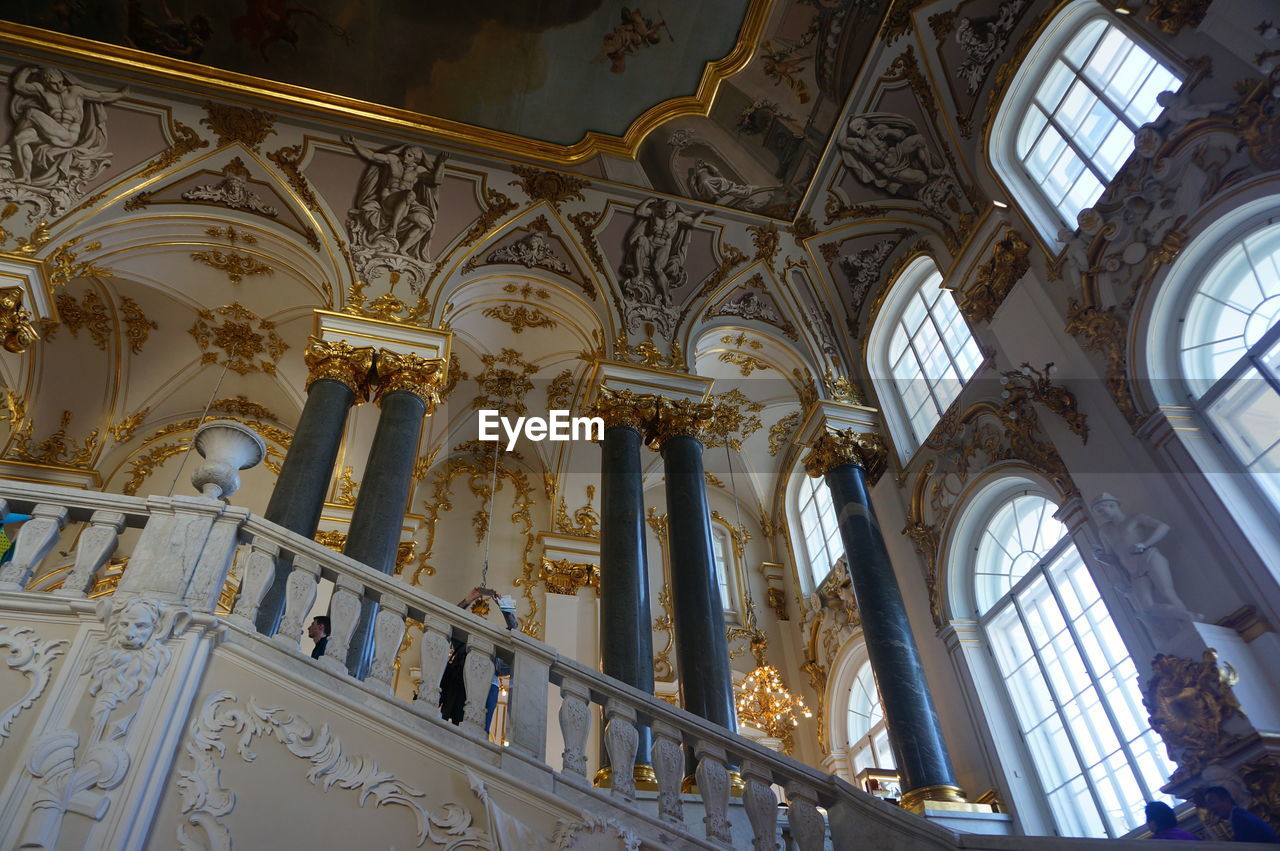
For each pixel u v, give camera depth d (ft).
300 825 11.82
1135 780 24.07
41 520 14.30
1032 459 28.32
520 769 12.97
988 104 32.01
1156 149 24.57
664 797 13.32
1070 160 29.09
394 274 33.30
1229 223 22.98
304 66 33.17
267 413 42.50
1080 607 26.86
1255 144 21.91
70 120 30.78
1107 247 26.03
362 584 14.71
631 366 33.68
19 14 30.27
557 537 41.45
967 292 32.19
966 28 31.86
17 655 12.70
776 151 37.22
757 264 38.45
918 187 35.42
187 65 32.12
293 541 14.94
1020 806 26.84
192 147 32.40
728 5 32.94
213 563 14.34
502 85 34.71
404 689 33.91
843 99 35.12
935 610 32.01
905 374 37.35
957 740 30.04
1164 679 21.11
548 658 14.42
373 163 34.60
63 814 11.14
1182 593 21.93
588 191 37.06
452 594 39.29
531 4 31.83
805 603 43.04
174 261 35.40
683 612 26.86
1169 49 24.91
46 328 38.32
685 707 24.91
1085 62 28.99
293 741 12.57
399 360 30.27
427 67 33.73
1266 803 18.35
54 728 11.96
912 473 34.86
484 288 35.99
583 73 34.68
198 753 12.21
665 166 37.32
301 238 33.60
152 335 39.55
